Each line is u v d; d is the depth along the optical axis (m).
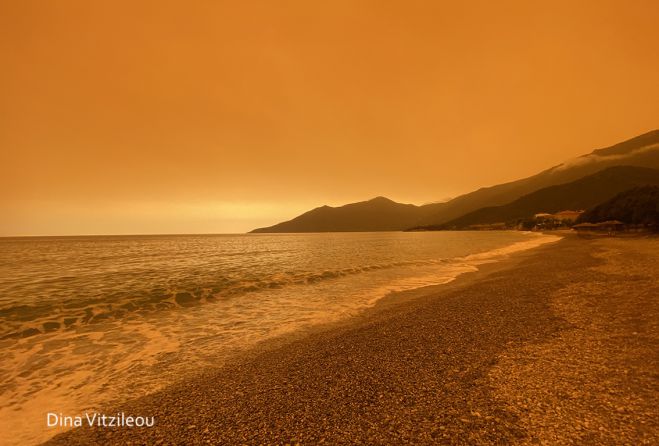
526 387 6.76
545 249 45.91
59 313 15.56
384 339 10.71
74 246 90.31
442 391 6.88
